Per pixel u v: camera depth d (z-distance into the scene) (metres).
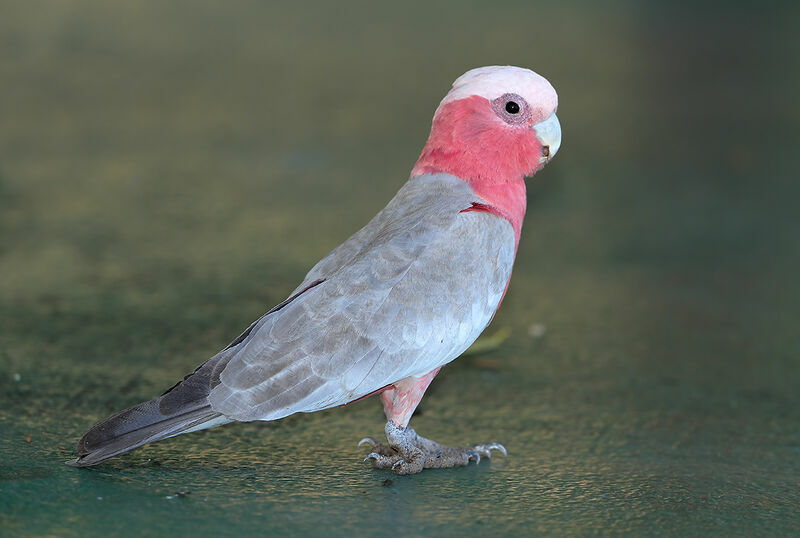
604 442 8.03
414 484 7.04
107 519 6.08
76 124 19.95
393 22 32.34
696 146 19.92
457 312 7.08
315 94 23.03
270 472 7.11
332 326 6.77
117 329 10.32
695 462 7.61
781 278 13.12
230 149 18.69
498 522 6.38
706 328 11.20
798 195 17.02
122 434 6.48
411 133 20.00
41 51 26.36
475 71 7.87
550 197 16.80
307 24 31.77
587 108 22.64
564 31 31.38
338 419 8.42
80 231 13.91
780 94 24.39
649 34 31.44
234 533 5.98
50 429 7.63
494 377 9.64
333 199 15.77
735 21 34.06
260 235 13.98
